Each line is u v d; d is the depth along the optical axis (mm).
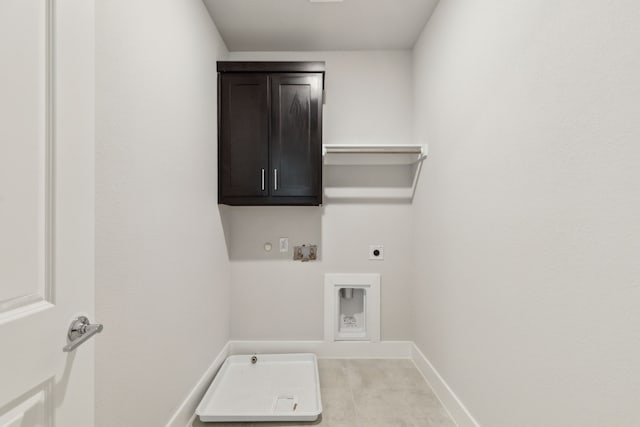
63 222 703
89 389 788
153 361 1306
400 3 1953
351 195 2529
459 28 1611
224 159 2180
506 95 1191
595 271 804
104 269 1004
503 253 1212
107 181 1017
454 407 1650
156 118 1330
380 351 2492
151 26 1291
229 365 2281
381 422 1662
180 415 1553
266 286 2516
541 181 1001
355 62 2537
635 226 703
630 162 712
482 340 1371
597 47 793
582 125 840
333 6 1981
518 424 1118
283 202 2197
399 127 2533
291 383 2045
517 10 1118
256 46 2453
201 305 1858
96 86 963
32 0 631
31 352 619
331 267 2527
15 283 596
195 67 1780
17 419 597
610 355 764
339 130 2535
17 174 601
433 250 1997
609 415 766
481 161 1380
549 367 966
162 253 1382
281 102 2189
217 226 2172
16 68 597
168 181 1440
